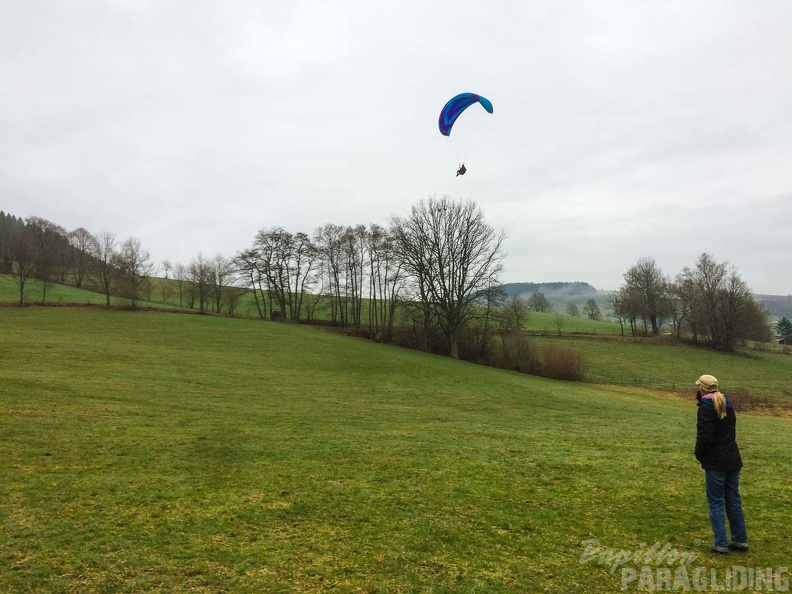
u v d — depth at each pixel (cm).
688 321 8306
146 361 3394
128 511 820
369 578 620
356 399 2600
